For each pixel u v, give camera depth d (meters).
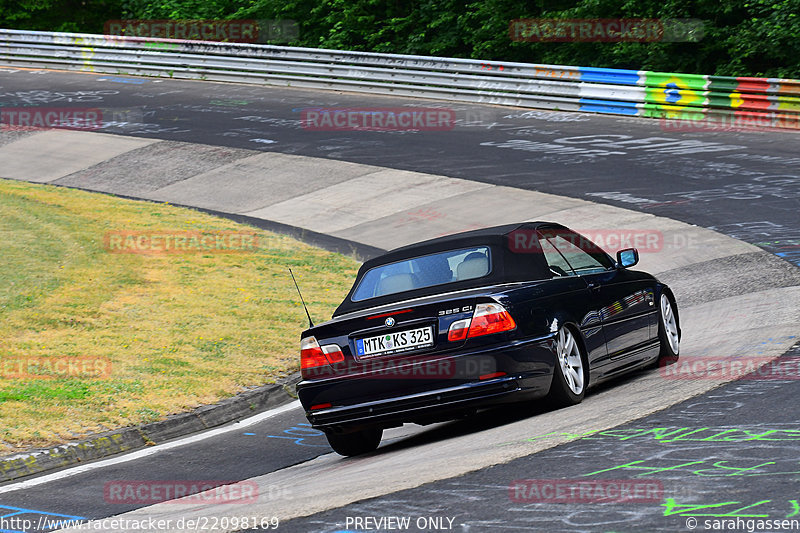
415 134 86.12
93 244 55.44
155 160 83.81
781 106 80.06
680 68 111.12
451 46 134.38
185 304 44.72
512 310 22.64
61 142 91.44
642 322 28.00
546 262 25.06
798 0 100.25
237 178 77.19
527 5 125.75
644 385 25.89
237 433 29.64
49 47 127.69
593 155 74.12
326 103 102.19
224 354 37.56
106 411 30.36
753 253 46.97
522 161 74.12
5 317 40.84
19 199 67.75
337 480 20.48
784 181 61.38
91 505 21.41
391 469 20.45
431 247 25.45
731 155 70.19
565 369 23.88
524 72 95.38
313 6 150.12
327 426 23.72
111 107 104.75
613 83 89.88
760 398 21.62
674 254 49.38
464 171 72.56
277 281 50.12
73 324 40.66
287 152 82.94
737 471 16.23
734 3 106.56
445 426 26.80
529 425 22.58
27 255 51.69
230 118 97.19
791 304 35.66
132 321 41.59
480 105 97.62
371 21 141.62
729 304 38.22
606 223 56.62
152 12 161.25
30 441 27.31
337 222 64.81
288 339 39.91
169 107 103.75
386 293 24.59
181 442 28.94
